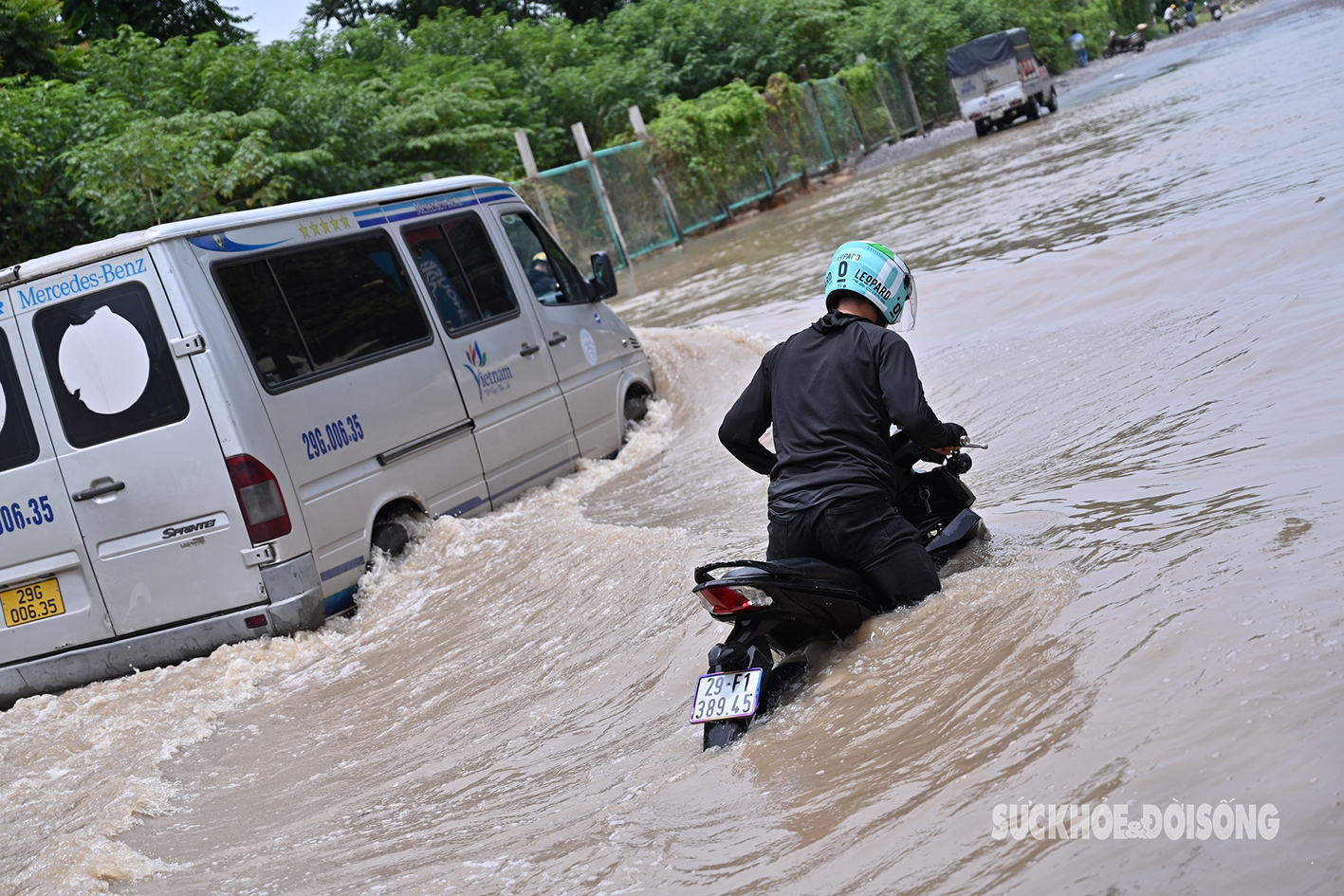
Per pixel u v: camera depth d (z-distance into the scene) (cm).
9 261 1590
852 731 313
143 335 572
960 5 5291
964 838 239
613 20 3872
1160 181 1305
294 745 457
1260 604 298
